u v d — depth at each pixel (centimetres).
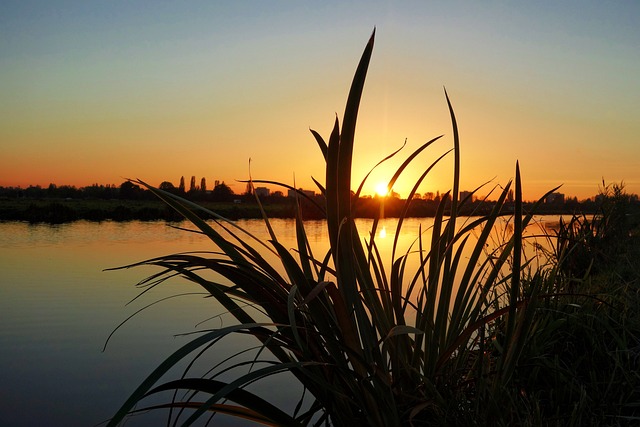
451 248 190
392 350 184
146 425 385
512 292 161
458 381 195
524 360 207
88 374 498
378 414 166
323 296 181
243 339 595
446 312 190
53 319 727
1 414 400
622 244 468
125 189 6462
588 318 256
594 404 194
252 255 181
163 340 614
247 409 175
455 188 185
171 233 2472
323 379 164
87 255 1532
